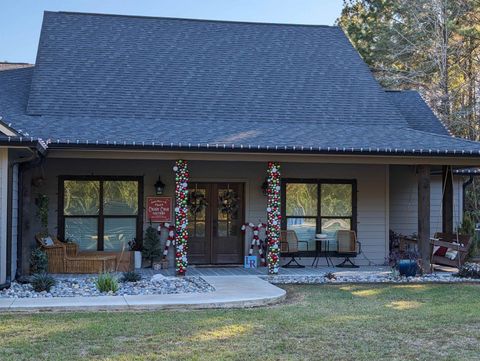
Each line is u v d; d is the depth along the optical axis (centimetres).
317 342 699
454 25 2781
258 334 736
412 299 1024
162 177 1511
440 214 1795
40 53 1634
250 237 1550
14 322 796
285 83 1686
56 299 939
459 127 2905
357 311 900
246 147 1245
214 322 804
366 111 1625
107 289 1034
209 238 1555
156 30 1802
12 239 1130
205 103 1565
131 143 1210
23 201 1205
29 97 1485
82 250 1471
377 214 1597
